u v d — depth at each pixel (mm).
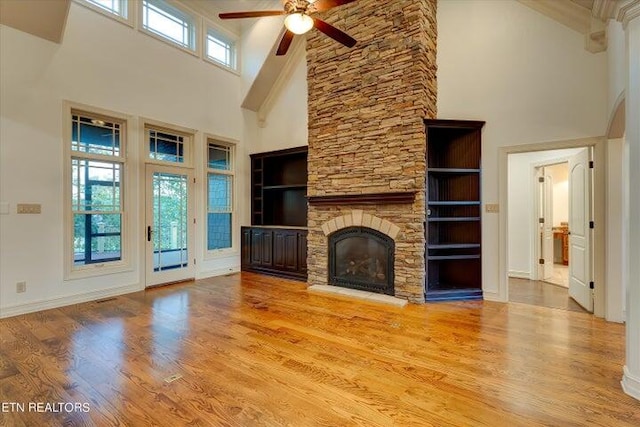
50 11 3682
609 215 3475
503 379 2281
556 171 7551
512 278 5730
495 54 4156
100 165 4473
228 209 6316
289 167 6297
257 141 6727
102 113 4391
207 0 5559
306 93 6027
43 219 3895
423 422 1828
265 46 5977
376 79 4355
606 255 3502
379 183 4324
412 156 4062
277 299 4324
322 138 4918
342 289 4605
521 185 5746
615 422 1821
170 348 2787
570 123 3699
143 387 2182
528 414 1896
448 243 4461
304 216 6059
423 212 4043
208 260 5828
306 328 3266
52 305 3957
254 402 2016
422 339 2984
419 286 4043
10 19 3602
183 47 5414
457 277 4508
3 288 3605
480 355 2656
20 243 3721
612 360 2559
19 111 3711
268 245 5918
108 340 2955
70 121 4109
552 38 3797
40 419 1849
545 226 5547
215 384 2221
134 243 4773
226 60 6293
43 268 3893
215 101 5926
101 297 4402
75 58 4145
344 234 4711
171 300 4289
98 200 4449
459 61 4387
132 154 4738
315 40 4992
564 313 3721
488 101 4203
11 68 3656
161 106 5086
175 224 5348
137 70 4789
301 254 5422
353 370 2416
